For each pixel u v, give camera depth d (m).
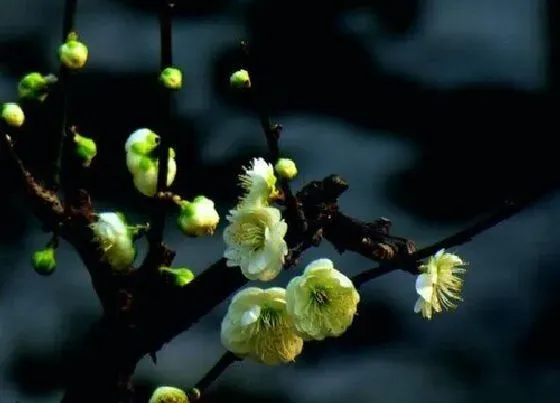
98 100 10.88
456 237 3.27
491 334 10.39
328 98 11.49
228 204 10.66
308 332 3.19
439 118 11.52
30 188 3.25
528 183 11.31
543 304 10.57
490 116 11.52
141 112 10.89
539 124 11.51
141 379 9.32
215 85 11.09
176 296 3.38
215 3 11.40
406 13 11.76
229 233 3.15
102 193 10.59
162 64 3.06
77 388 3.51
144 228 3.34
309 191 3.30
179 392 3.24
